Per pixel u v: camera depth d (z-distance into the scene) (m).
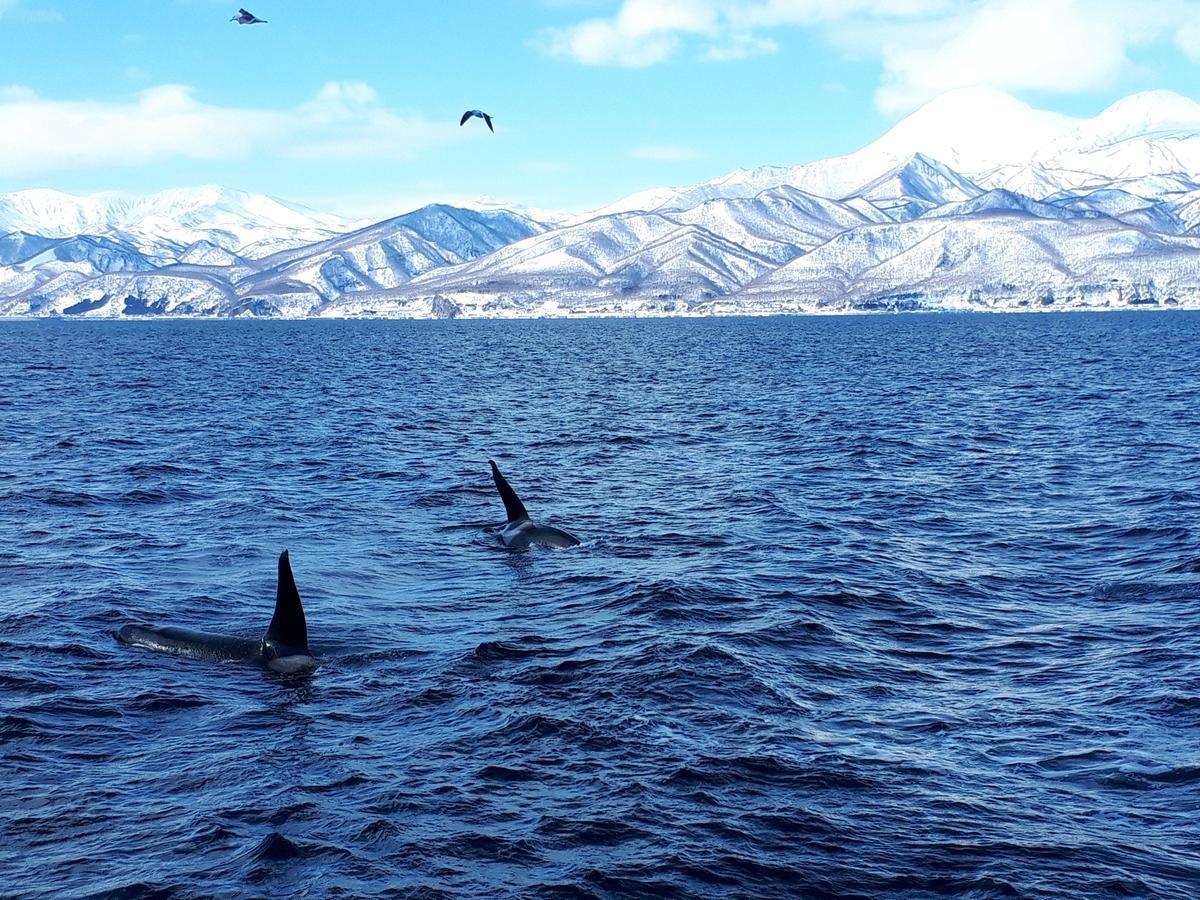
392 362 133.38
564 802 14.23
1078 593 24.47
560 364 127.06
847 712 17.31
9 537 29.61
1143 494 35.81
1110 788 14.56
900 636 21.39
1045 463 43.53
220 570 26.39
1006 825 13.58
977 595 24.39
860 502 35.53
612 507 34.97
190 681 18.77
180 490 37.25
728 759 15.43
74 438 50.97
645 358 139.75
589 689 18.19
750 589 24.62
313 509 34.31
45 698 17.80
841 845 13.12
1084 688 18.34
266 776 14.97
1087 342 172.62
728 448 49.34
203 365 123.81
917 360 126.62
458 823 13.66
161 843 13.17
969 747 15.92
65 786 14.70
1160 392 75.94
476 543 29.77
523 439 53.09
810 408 68.19
